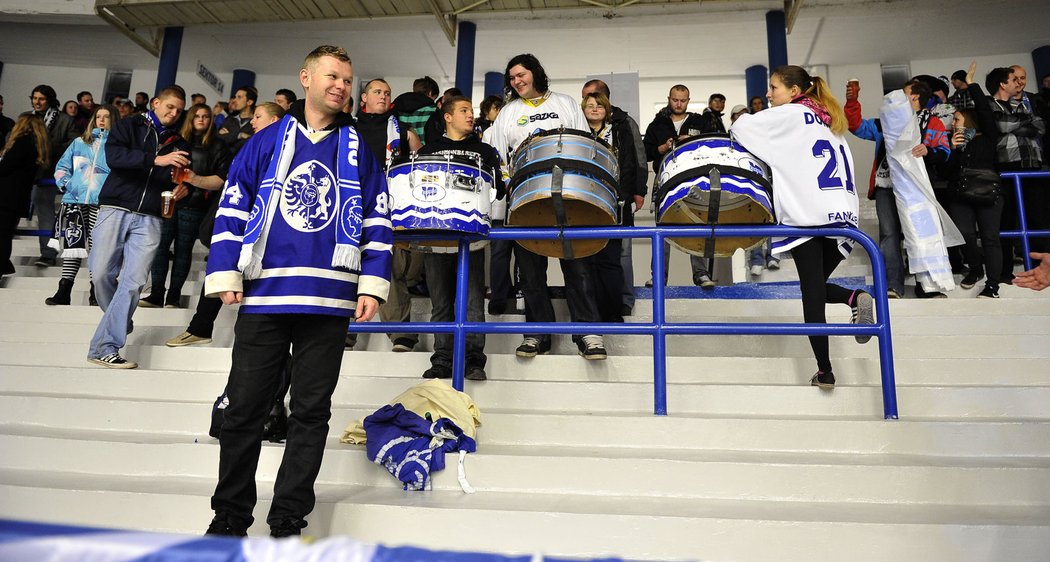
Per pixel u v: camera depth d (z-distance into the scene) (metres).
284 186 2.05
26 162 5.02
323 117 2.16
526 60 3.55
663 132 5.07
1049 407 2.88
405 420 2.49
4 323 4.02
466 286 2.94
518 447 2.68
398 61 10.60
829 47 10.03
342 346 2.12
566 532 2.10
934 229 4.28
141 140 3.74
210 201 4.54
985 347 3.55
